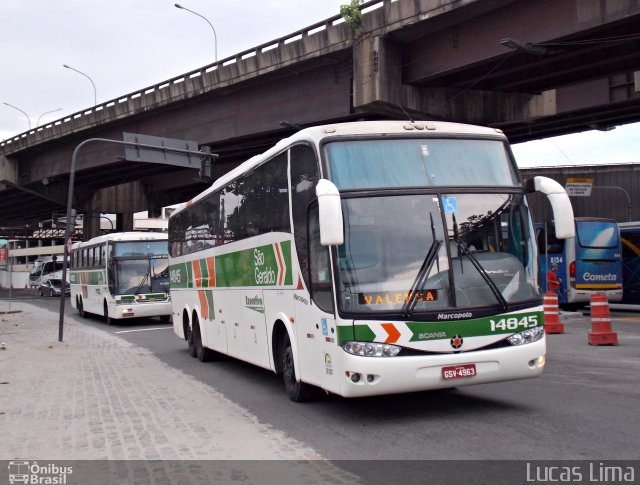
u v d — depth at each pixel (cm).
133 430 842
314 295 852
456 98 2811
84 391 1163
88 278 3259
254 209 1127
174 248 1823
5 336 2408
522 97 3000
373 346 762
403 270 785
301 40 2880
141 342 2102
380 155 837
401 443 726
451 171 843
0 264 3816
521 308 811
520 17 2262
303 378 915
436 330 773
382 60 2591
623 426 759
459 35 2464
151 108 3806
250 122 3338
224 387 1177
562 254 2662
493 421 805
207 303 1470
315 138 858
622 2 1995
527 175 4919
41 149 5012
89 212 5691
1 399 1090
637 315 2466
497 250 823
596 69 2675
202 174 2573
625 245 2864
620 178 4931
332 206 746
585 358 1321
